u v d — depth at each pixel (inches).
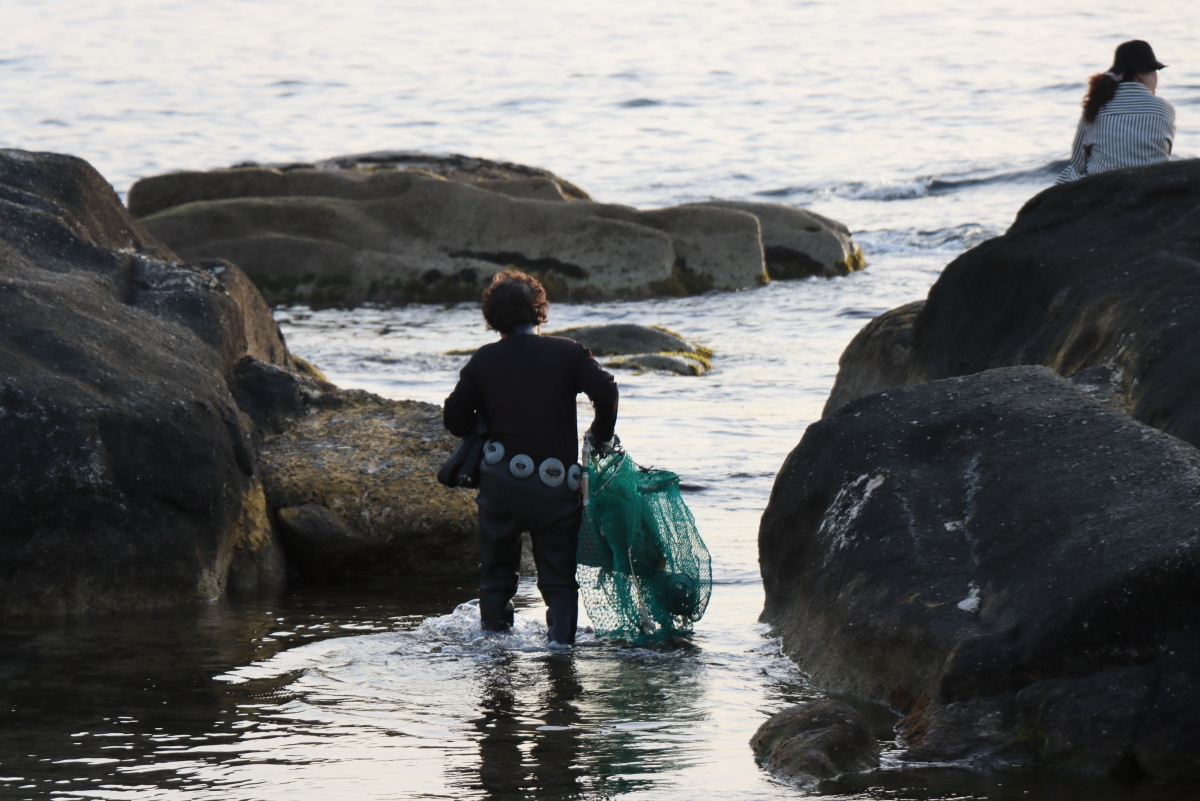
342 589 666.2
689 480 876.6
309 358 1504.7
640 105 5610.2
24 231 768.9
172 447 641.6
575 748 409.1
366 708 453.4
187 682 486.3
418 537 693.9
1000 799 358.6
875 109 5017.2
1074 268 723.4
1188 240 690.2
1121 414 489.4
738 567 669.9
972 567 453.1
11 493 598.9
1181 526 402.0
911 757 391.2
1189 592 389.4
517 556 569.9
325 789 373.4
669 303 2022.6
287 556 702.5
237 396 759.1
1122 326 634.2
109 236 863.1
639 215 2149.4
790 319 1828.2
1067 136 4010.8
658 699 462.9
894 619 451.8
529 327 578.6
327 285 2118.6
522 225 2132.1
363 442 746.2
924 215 2859.3
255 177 2288.4
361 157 2625.5
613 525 552.4
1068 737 382.6
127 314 725.9
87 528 610.2
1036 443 489.4
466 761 397.1
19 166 847.1
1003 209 2891.2
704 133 4697.3
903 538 479.5
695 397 1241.4
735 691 472.4
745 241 2137.1
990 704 401.7
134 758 399.5
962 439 512.1
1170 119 832.9
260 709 451.8
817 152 4045.3
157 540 625.3
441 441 749.3
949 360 789.9
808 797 362.9
